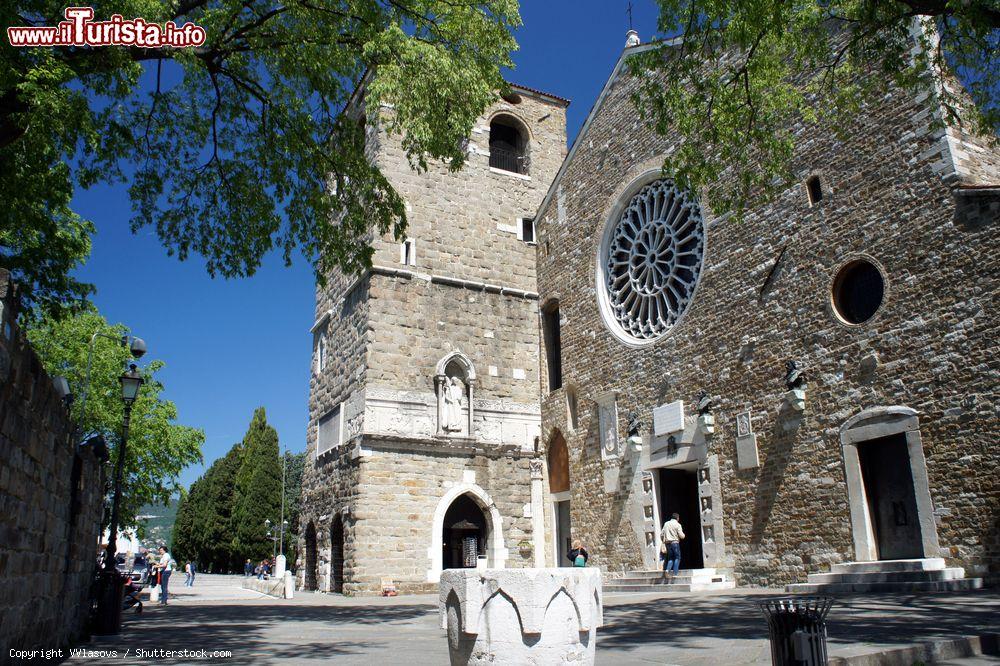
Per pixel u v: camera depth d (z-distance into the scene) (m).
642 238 27.59
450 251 31.22
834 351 19.36
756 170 22.45
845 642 9.04
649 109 27.16
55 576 10.00
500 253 32.47
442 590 7.52
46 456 9.05
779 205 21.56
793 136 21.41
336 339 31.69
